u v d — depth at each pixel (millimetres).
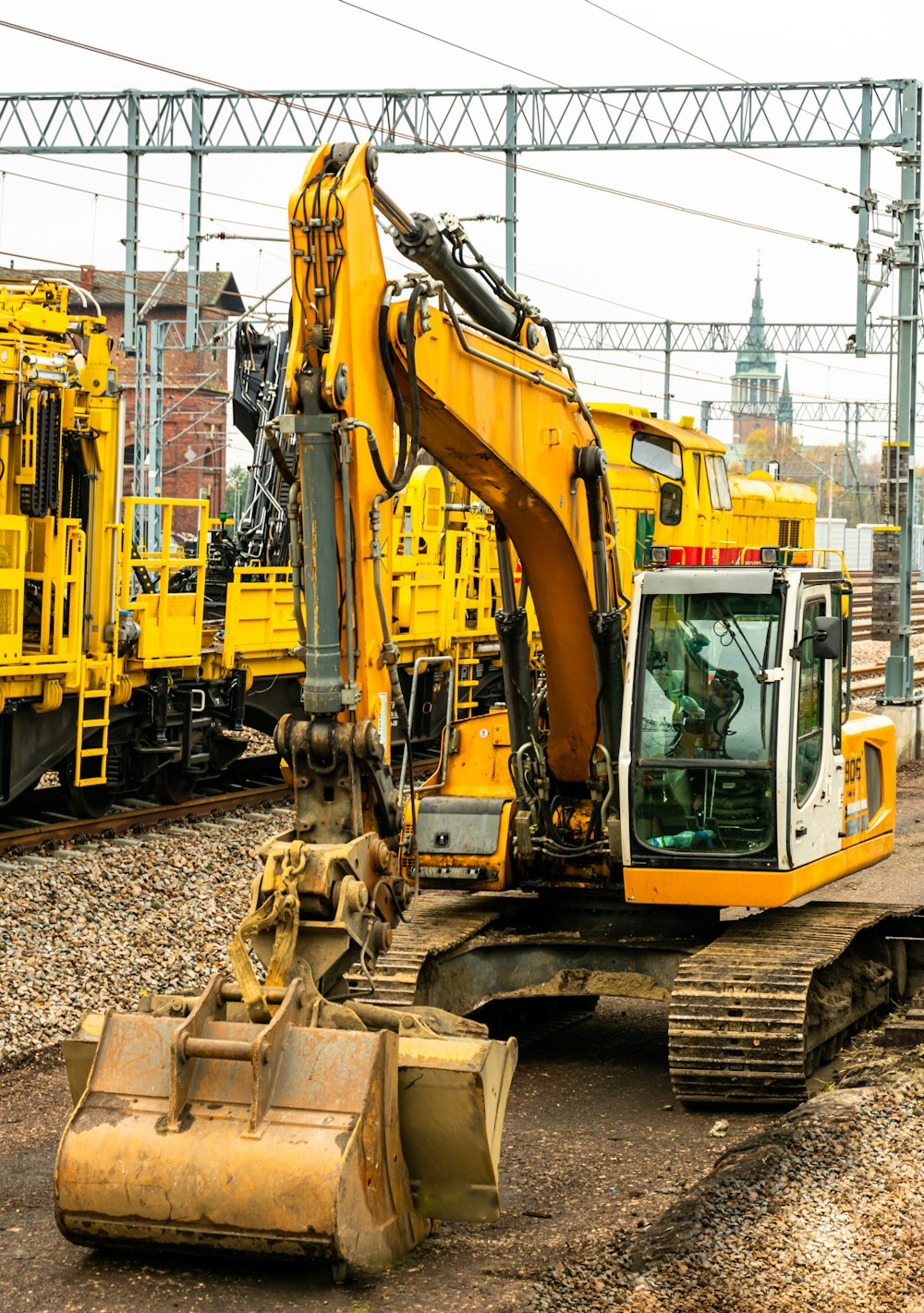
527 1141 14047
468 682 36250
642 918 17156
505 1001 18062
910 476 40750
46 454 24422
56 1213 10656
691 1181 12898
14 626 23906
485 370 13602
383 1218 10828
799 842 16094
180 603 27484
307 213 11773
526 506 15008
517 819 16891
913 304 40500
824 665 16812
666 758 15891
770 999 14531
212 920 21406
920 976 19078
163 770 28359
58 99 53406
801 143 50125
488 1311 10227
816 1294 10039
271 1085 10609
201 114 52969
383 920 11836
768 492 46906
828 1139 12531
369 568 11852
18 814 26844
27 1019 17047
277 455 11828
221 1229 10375
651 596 16062
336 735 11531
